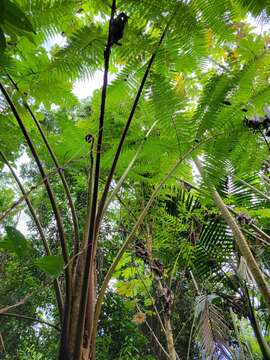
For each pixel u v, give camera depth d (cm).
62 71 164
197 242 330
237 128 212
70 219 568
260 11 158
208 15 156
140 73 176
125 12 149
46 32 163
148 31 155
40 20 155
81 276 171
